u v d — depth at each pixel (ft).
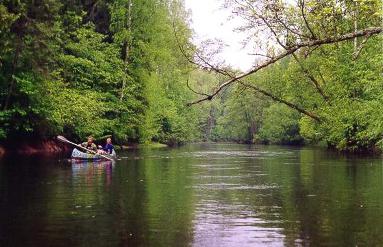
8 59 83.61
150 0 119.03
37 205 31.86
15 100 88.53
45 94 89.45
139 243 22.34
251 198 35.58
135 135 131.23
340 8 24.58
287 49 24.22
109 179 47.50
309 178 49.65
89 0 115.65
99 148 79.30
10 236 23.47
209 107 285.43
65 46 102.22
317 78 79.82
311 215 28.94
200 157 88.58
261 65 24.45
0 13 69.51
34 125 92.22
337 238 23.21
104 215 28.63
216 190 39.88
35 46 78.95
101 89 114.01
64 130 102.42
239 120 265.54
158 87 134.10
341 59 74.08
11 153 88.02
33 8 78.79
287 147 162.30
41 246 21.79
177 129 182.91
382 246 21.76
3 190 38.75
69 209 30.48
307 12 24.77
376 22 25.75
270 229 25.20
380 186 42.63
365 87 78.07
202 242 22.56
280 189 40.73
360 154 98.99
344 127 92.07
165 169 59.88
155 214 29.09
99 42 112.16
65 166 62.28
